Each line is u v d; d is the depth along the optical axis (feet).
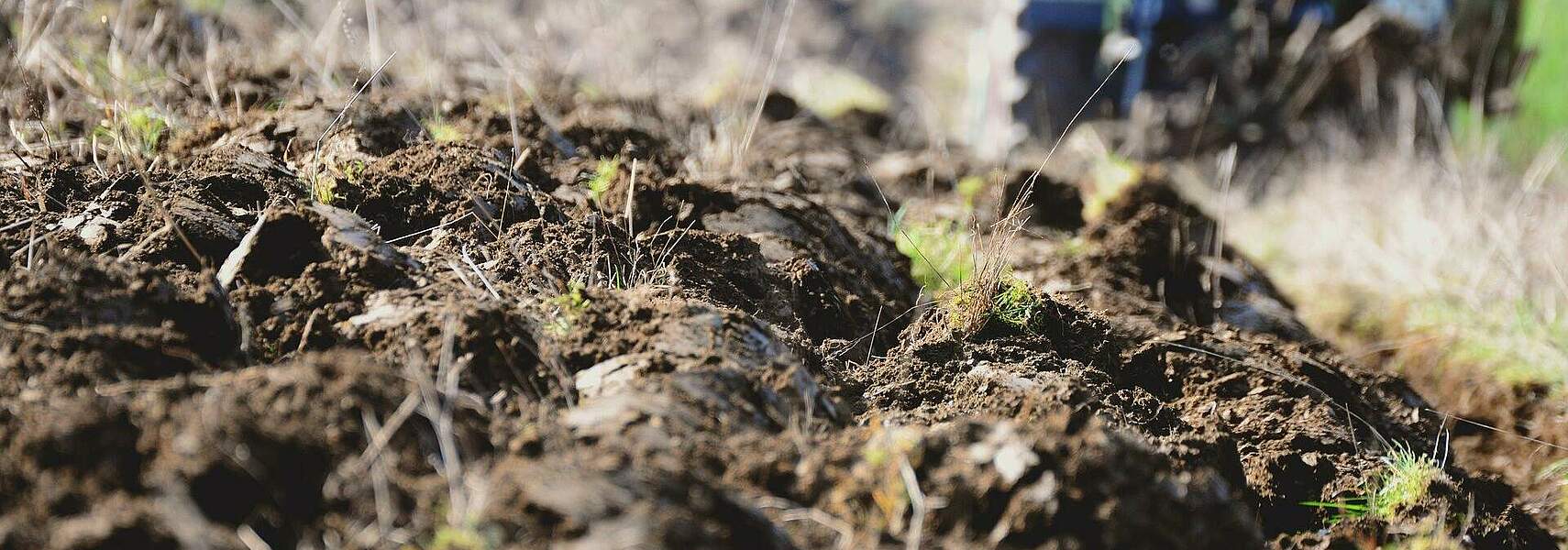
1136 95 15.19
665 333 6.16
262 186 7.00
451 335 5.98
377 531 5.25
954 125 18.37
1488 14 15.21
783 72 17.70
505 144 7.97
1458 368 8.85
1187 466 6.25
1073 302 7.65
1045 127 14.98
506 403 5.85
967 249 8.26
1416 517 6.68
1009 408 6.40
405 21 11.42
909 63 32.07
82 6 9.36
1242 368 7.39
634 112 10.09
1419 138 14.65
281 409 5.43
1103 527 5.58
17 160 7.29
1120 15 15.11
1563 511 7.34
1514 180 12.26
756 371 6.11
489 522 5.20
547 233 7.04
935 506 5.59
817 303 7.16
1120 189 9.40
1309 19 15.51
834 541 5.49
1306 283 10.70
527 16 12.84
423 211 7.05
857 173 9.72
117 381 5.63
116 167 7.32
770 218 7.59
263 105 8.45
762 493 5.61
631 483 5.33
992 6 16.84
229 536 5.18
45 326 5.75
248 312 6.13
